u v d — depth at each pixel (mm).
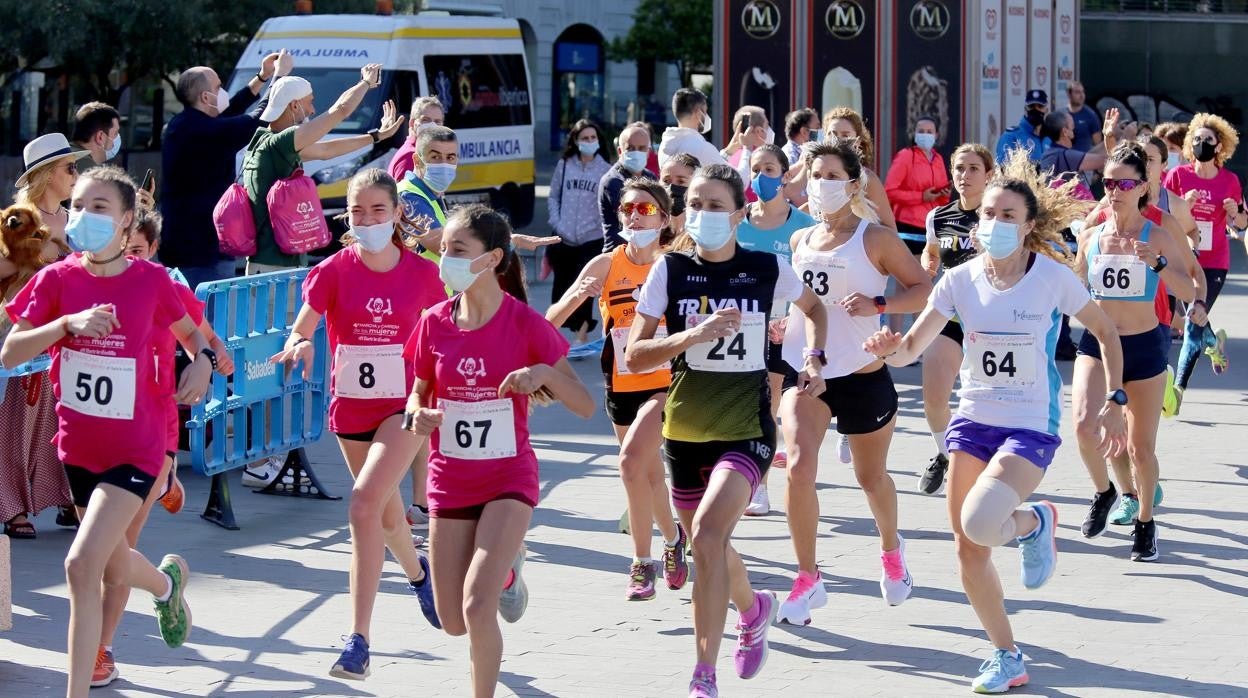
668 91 70750
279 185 13422
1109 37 43406
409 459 9008
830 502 13383
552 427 16766
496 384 7828
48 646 9391
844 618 10078
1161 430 16641
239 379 12438
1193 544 12000
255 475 13859
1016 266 8664
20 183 11047
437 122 13570
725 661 9227
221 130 14453
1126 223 11648
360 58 28062
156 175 38969
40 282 8141
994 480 8383
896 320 19656
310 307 9344
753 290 8430
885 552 10109
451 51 29438
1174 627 9891
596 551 11766
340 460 15062
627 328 10430
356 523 8664
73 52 36750
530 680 8805
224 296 12102
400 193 12328
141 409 8164
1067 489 13914
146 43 37406
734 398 8336
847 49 28609
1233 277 31625
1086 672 8992
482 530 7723
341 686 8711
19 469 11820
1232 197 18109
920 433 16438
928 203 21562
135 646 9414
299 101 13797
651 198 10117
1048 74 31656
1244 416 17484
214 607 10242
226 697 8516
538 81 66188
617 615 10133
